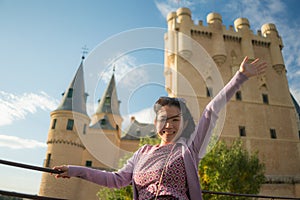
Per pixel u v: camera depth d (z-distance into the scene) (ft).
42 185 76.33
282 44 113.29
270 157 89.35
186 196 4.74
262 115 96.12
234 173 42.68
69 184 68.54
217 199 38.06
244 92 99.19
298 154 92.43
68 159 88.74
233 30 108.88
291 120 98.27
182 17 104.32
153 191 4.74
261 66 5.32
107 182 5.43
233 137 89.56
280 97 102.01
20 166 5.22
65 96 101.86
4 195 5.47
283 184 84.17
